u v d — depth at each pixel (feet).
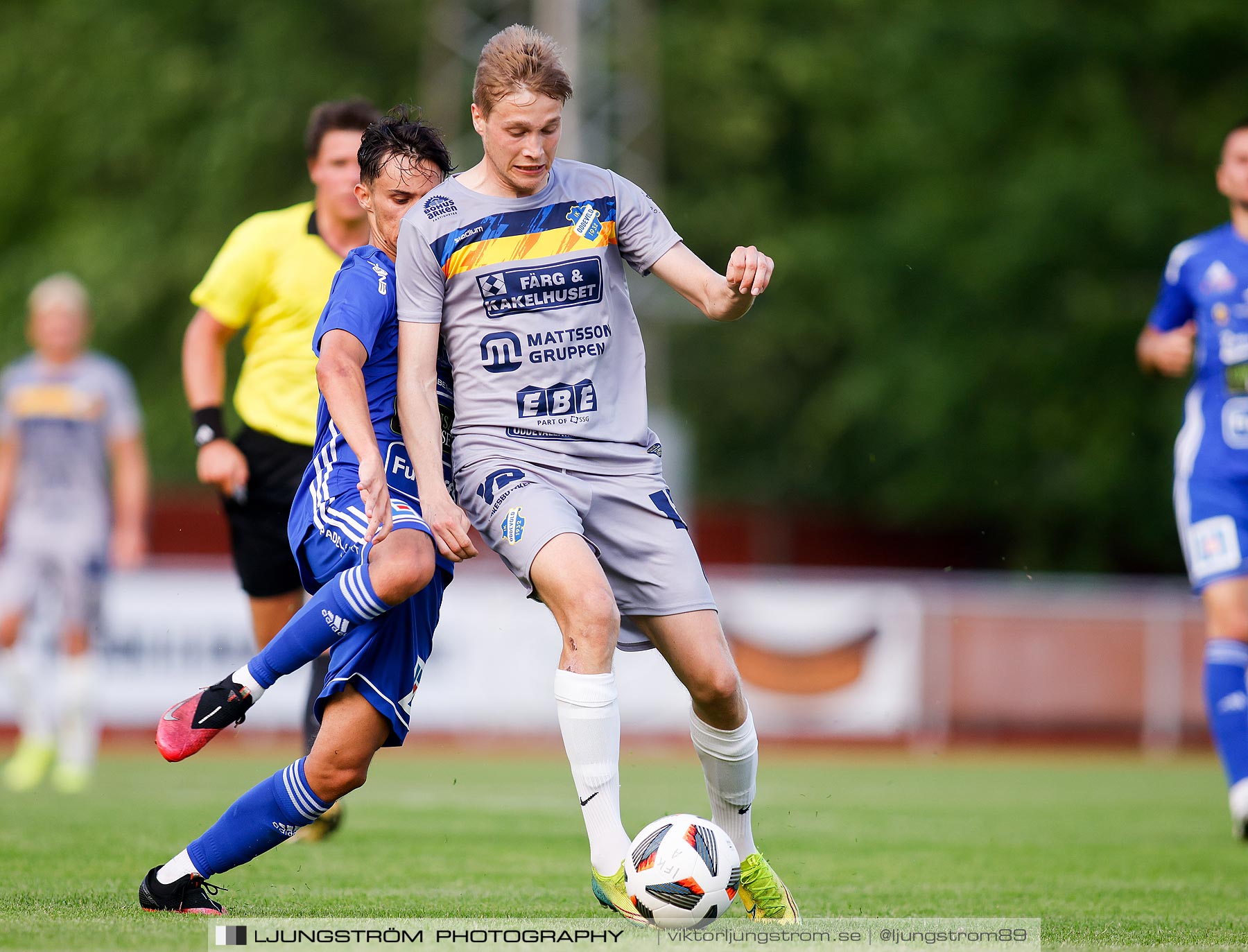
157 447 312.29
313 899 52.03
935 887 58.95
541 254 50.14
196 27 333.83
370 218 52.60
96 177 349.82
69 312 119.55
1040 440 266.16
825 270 302.45
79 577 117.29
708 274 50.85
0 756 152.76
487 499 49.52
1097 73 274.16
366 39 330.75
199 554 236.43
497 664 162.50
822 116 344.90
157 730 47.24
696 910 45.47
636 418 51.49
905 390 273.33
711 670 48.88
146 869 59.21
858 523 290.35
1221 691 78.74
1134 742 176.14
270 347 73.31
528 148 48.93
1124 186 257.55
